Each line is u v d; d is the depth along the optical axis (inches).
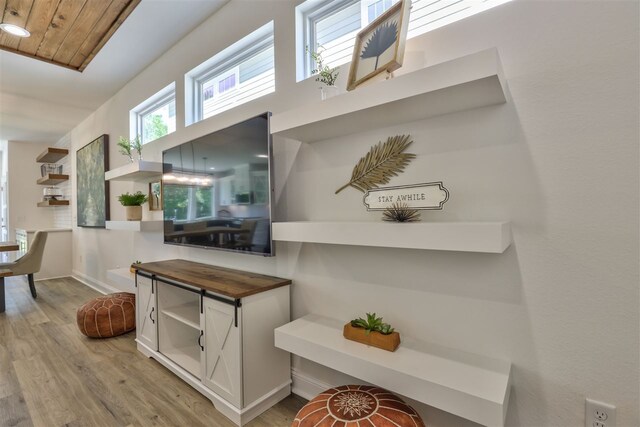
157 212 127.6
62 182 233.3
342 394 55.4
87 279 192.7
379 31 58.4
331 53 76.9
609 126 42.5
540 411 48.0
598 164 43.3
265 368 72.4
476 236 44.4
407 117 56.9
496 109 50.8
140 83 132.3
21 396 77.3
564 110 45.5
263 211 74.2
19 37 104.7
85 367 91.4
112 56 119.0
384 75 55.4
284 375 76.9
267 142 73.0
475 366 49.9
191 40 106.5
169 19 99.7
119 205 153.1
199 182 95.1
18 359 96.1
